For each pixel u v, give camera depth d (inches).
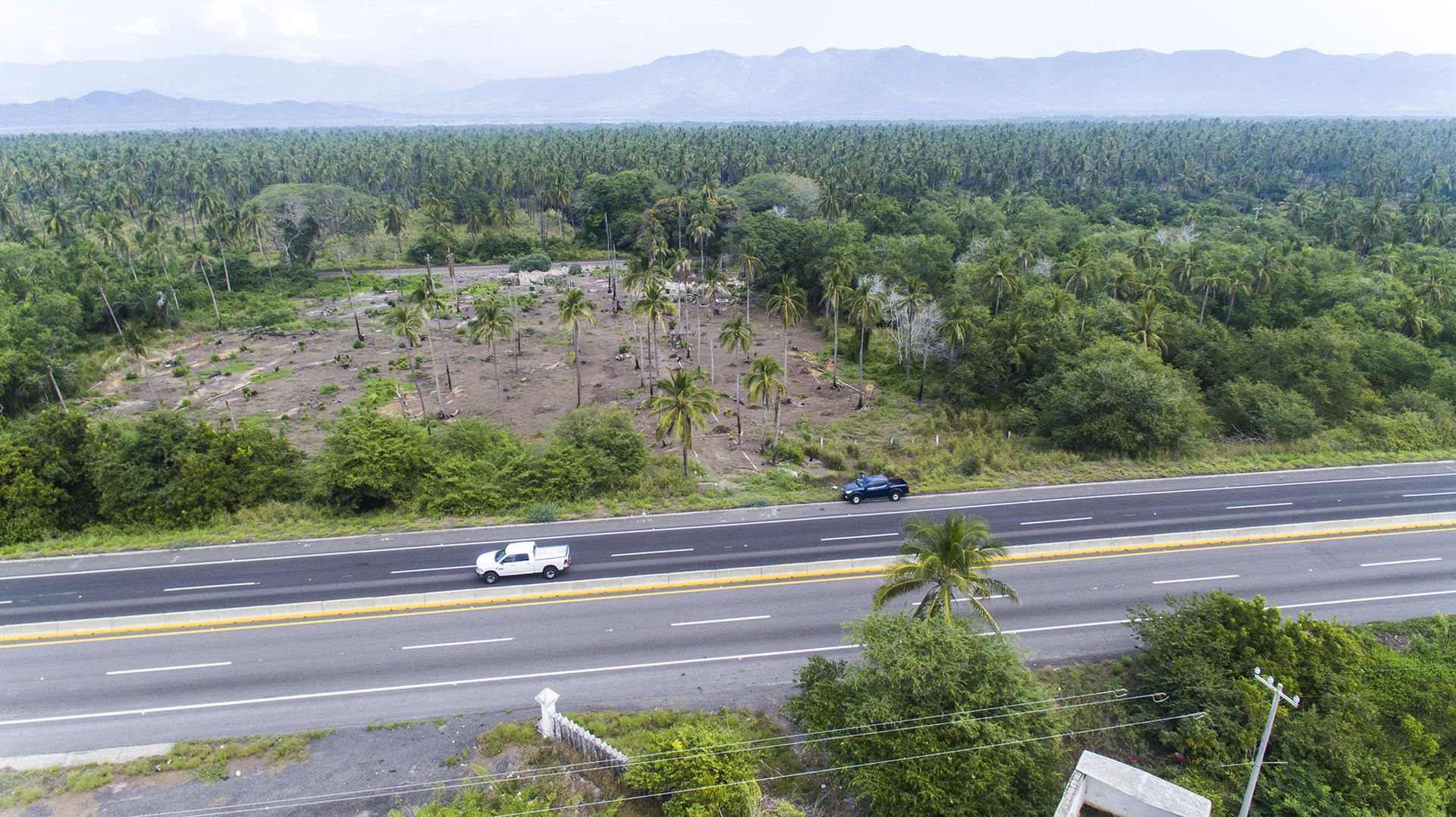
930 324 3341.5
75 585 1715.1
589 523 2027.6
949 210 5147.6
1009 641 1305.4
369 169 6929.1
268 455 2212.1
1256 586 1726.1
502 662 1464.1
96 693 1370.6
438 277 5447.8
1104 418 2511.1
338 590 1690.5
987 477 2326.5
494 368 3654.0
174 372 3523.6
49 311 3641.7
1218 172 7790.4
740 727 1294.3
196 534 1943.9
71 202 5713.6
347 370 3622.0
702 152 7731.3
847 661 1434.5
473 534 1956.2
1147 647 1470.2
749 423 3043.8
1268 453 2504.9
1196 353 3100.4
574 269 5600.4
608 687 1400.1
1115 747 1264.8
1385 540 1932.8
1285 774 1108.5
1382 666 1366.9
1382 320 3235.7
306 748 1251.8
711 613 1614.2
